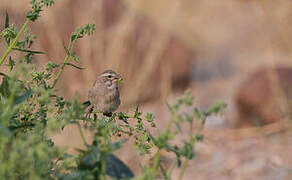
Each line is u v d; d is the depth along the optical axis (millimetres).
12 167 2936
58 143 8375
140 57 15344
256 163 11016
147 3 20094
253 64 21188
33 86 4262
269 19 18438
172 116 3096
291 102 13367
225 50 23562
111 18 15695
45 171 3174
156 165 3158
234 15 26984
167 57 18406
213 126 14156
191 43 24109
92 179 3178
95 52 13883
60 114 4145
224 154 11484
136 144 3998
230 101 16969
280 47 19062
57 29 13914
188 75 19594
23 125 3723
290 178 10336
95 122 3795
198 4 27812
